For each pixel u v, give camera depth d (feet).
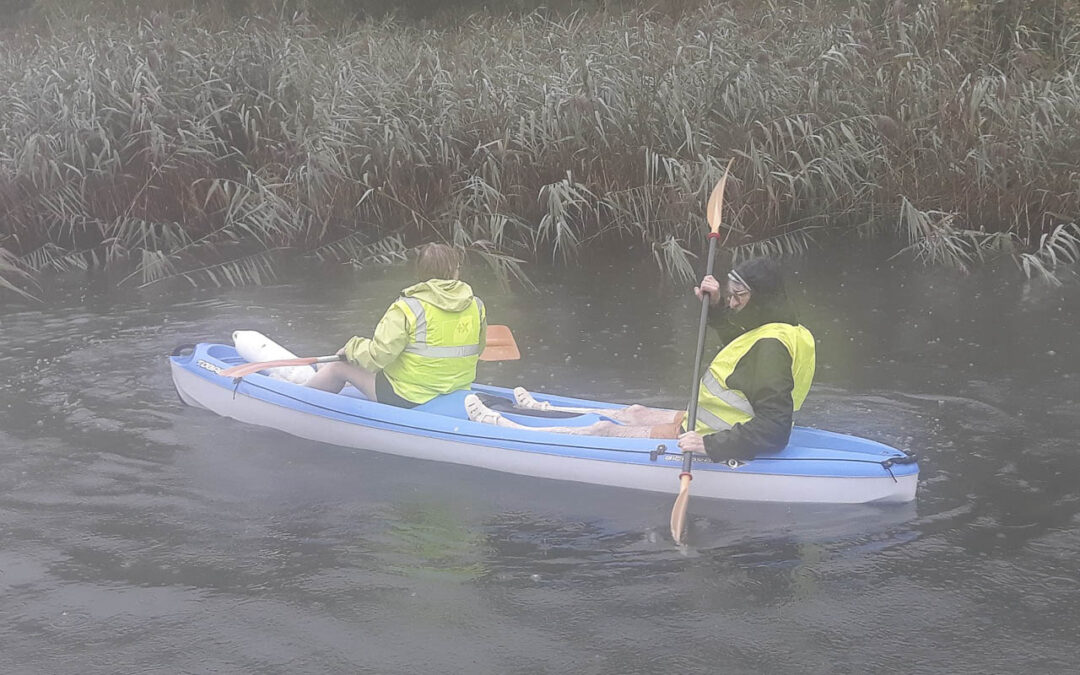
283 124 30.12
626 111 29.19
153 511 13.67
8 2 58.85
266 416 16.80
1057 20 33.09
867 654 10.23
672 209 28.30
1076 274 25.70
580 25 36.55
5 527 13.19
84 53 32.07
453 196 29.35
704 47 31.55
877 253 28.40
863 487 13.51
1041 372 18.63
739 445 13.16
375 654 10.35
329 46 36.22
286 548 12.62
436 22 52.54
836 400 17.46
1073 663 10.03
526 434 14.88
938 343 20.59
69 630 10.82
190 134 29.25
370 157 29.07
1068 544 12.34
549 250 29.68
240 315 23.80
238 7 48.21
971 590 11.37
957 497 13.74
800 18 34.04
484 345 16.79
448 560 12.28
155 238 28.86
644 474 14.16
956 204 28.86
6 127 29.48
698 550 12.44
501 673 10.02
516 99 29.94
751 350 13.43
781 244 29.22
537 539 12.82
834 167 28.40
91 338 21.98
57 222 29.58
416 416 15.52
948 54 30.50
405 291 16.01
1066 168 28.25
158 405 17.88
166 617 11.05
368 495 14.20
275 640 10.61
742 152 27.89
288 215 29.81
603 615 11.02
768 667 10.05
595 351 20.71
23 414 17.38
